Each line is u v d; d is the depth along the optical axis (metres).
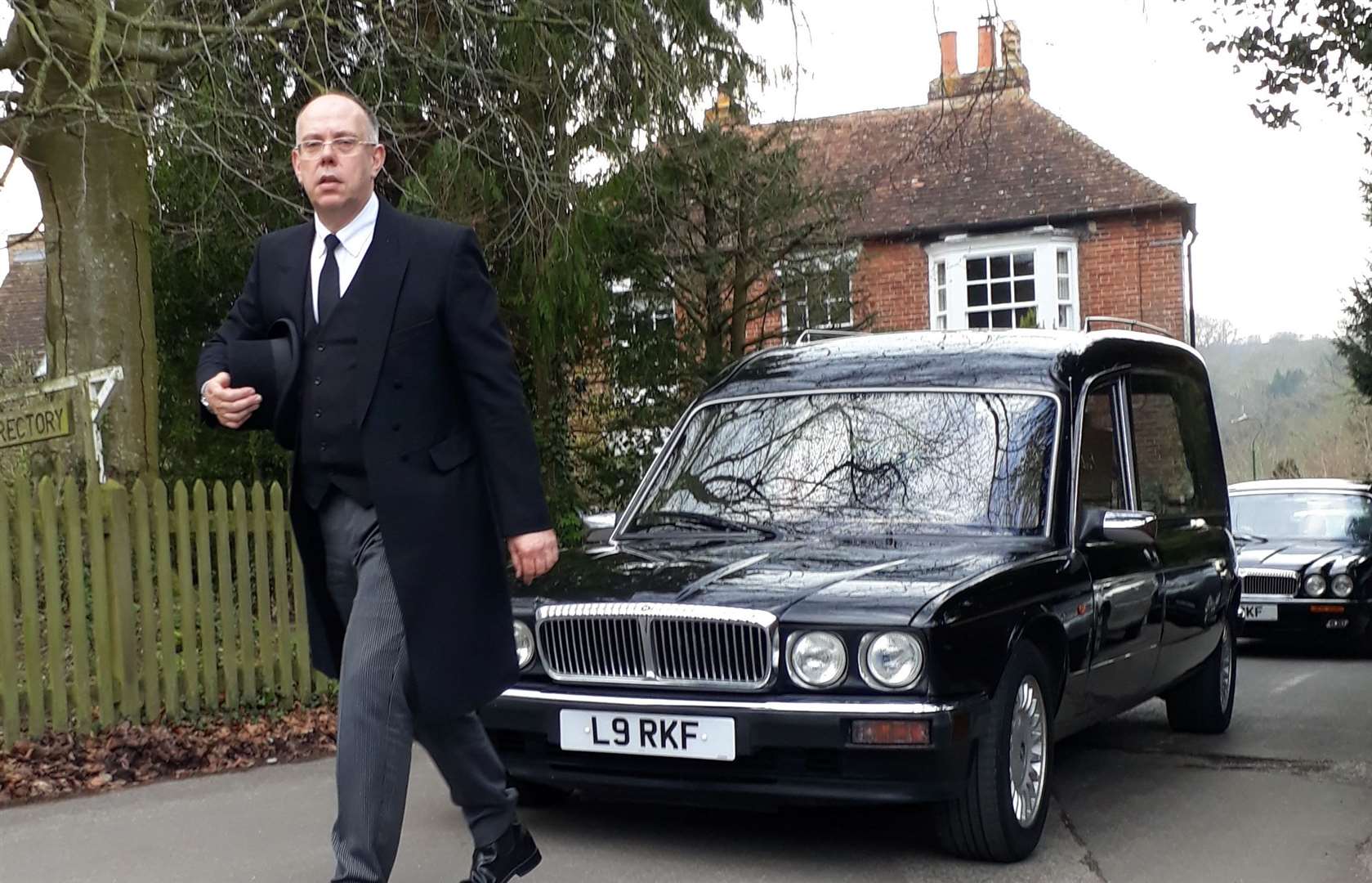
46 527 8.10
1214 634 8.66
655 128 13.09
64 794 7.18
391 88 12.98
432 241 4.34
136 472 11.10
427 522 4.21
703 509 6.85
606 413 16.23
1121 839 6.24
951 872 5.66
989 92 13.07
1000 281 29.25
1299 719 9.70
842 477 6.77
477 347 4.30
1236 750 8.48
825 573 5.78
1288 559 13.93
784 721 5.36
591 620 5.74
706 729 5.45
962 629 5.44
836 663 5.38
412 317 4.27
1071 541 6.52
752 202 15.84
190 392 14.70
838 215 16.89
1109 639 6.75
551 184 12.52
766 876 5.57
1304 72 11.99
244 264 14.18
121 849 6.05
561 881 5.45
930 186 30.11
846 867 5.71
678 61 13.17
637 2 12.70
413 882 5.42
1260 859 5.89
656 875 5.55
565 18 12.25
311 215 12.93
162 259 14.10
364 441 4.21
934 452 6.76
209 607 9.01
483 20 12.59
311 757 8.28
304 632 9.62
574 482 15.88
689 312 16.61
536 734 5.79
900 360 7.32
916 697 5.31
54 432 8.64
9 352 17.92
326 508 4.37
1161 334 8.88
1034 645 6.05
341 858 4.20
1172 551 7.83
